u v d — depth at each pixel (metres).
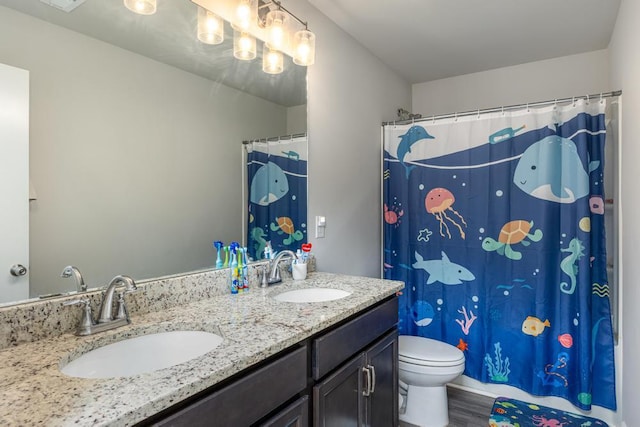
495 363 2.29
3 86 0.97
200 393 0.81
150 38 1.33
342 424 1.32
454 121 2.43
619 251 2.04
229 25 1.62
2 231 0.96
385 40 2.48
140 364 1.07
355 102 2.46
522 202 2.20
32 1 1.03
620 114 2.03
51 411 0.64
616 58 2.23
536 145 2.16
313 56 1.85
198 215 1.51
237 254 1.58
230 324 1.13
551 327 2.14
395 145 2.68
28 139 1.02
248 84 1.72
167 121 1.40
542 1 2.02
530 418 2.04
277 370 1.01
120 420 0.63
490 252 2.29
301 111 2.00
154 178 1.35
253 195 1.76
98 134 1.18
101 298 1.13
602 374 2.02
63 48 1.09
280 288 1.65
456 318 2.41
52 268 1.06
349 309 1.32
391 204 2.68
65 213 1.09
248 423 0.91
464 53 2.71
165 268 1.38
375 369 1.56
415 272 2.57
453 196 2.43
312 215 2.06
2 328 0.93
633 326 1.73
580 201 2.03
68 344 0.96
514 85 2.95
